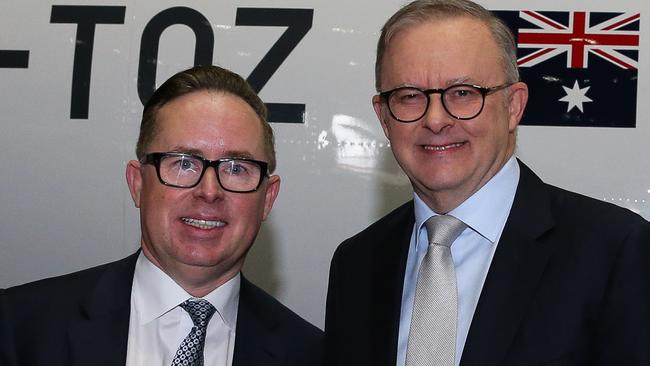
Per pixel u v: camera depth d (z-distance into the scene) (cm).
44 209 350
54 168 351
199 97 238
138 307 244
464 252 238
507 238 231
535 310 219
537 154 333
